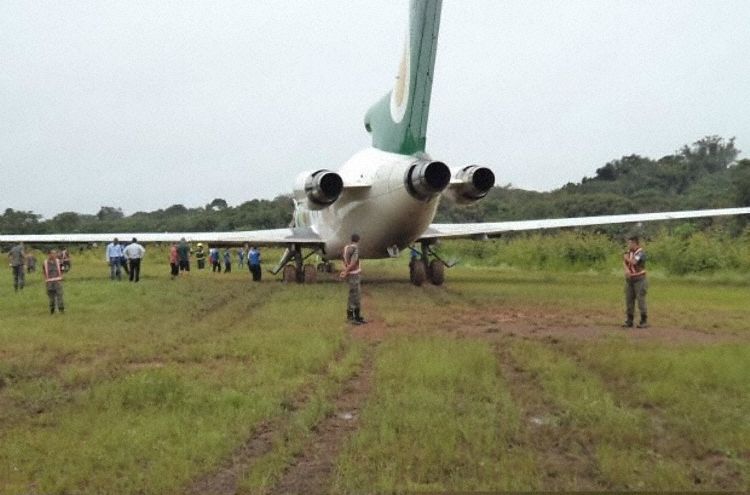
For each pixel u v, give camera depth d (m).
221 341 11.88
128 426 7.00
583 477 5.66
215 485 5.67
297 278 25.36
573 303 18.06
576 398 7.82
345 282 25.81
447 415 7.14
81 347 11.82
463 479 5.59
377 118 23.81
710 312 16.06
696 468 5.82
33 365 10.27
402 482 5.55
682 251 30.41
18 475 5.90
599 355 10.04
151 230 88.12
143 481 5.69
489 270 37.50
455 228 26.22
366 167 22.33
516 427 6.78
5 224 87.06
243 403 7.82
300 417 7.29
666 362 9.34
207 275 32.84
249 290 22.20
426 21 20.66
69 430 6.96
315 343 11.36
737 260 28.72
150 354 11.07
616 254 35.00
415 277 24.11
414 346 10.95
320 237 25.59
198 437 6.59
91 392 8.37
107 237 28.77
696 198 59.00
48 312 16.95
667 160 95.31
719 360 9.47
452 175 20.23
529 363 9.66
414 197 19.94
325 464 6.09
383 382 8.69
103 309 17.20
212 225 84.25
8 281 28.69
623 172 93.69
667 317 15.15
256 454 6.37
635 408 7.54
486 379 8.68
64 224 92.06
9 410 7.89
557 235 39.56
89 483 5.70
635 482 5.48
